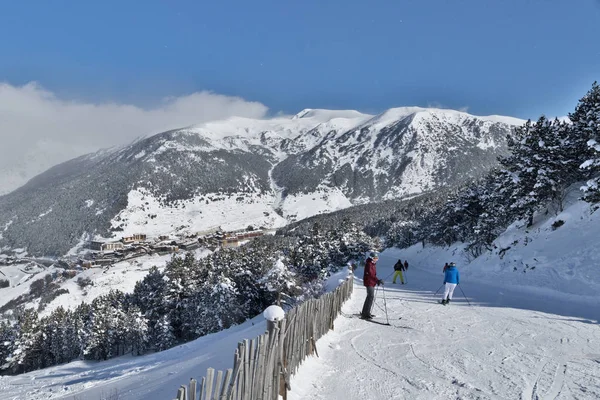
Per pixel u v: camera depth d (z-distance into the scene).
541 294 15.55
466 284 20.64
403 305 12.90
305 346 6.27
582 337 8.03
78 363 50.84
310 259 55.19
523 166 27.94
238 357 3.57
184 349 17.77
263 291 50.38
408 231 89.75
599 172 25.39
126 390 7.67
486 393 5.01
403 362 6.40
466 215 47.59
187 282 56.28
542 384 5.30
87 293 115.44
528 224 27.25
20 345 62.28
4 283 153.88
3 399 15.66
